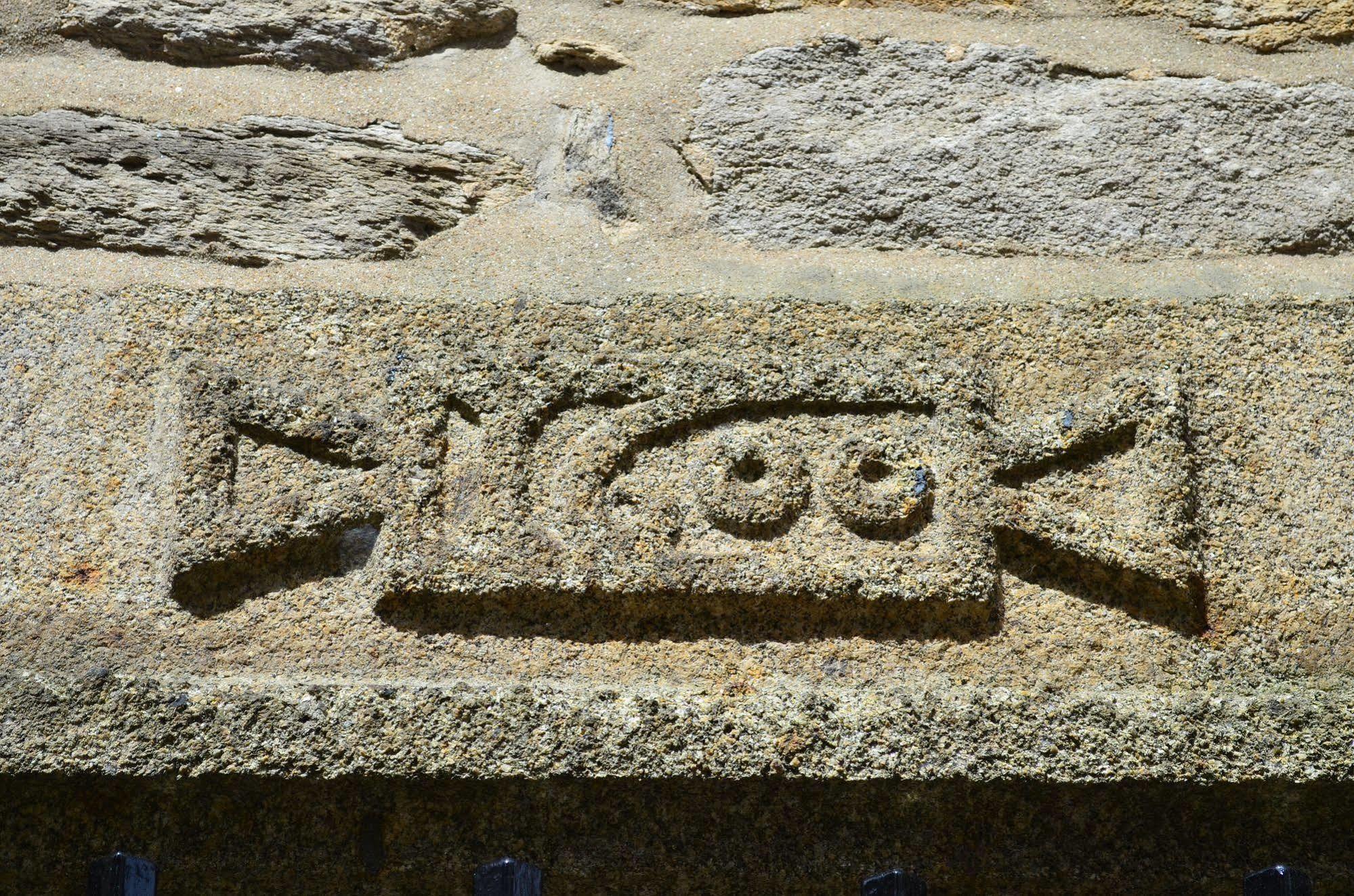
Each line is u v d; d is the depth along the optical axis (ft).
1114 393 3.13
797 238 3.34
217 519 3.01
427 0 3.48
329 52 3.44
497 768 2.87
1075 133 3.40
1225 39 3.48
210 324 3.16
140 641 2.97
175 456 3.06
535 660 2.98
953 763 2.89
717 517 3.03
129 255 3.27
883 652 2.99
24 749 2.86
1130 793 2.91
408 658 2.97
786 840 2.91
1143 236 3.34
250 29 3.43
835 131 3.40
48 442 3.09
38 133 3.32
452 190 3.36
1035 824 2.92
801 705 2.92
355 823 2.90
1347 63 3.45
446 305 3.19
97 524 3.04
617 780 2.88
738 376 3.11
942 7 3.48
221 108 3.38
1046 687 2.98
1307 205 3.36
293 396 3.10
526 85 3.45
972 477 3.07
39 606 2.98
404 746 2.88
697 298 3.20
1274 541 3.08
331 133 3.38
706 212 3.35
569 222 3.34
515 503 3.04
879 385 3.11
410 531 3.02
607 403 3.11
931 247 3.34
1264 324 3.21
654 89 3.43
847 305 3.21
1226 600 3.04
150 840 2.89
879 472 3.08
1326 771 2.91
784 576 3.00
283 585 3.01
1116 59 3.45
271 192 3.33
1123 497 3.08
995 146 3.39
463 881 2.90
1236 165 3.38
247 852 2.89
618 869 2.89
